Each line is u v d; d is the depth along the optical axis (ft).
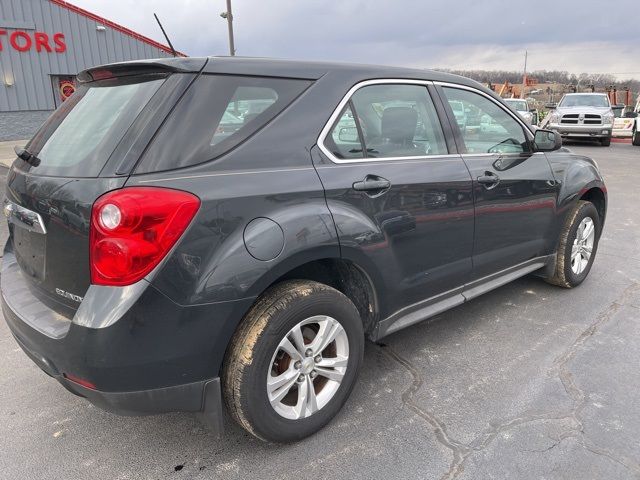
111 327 6.13
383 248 8.65
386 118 9.23
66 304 6.89
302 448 7.99
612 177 36.09
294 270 8.45
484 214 10.73
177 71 7.06
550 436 8.13
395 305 9.34
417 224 9.24
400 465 7.56
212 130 7.03
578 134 61.93
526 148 12.50
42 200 7.04
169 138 6.68
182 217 6.36
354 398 9.30
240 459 7.78
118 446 8.13
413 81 9.93
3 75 59.98
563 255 13.76
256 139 7.39
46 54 62.54
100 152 6.77
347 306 8.17
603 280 15.29
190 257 6.44
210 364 6.89
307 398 7.97
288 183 7.41
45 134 8.34
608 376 9.89
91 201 6.35
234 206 6.80
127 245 6.12
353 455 7.80
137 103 6.99
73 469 7.60
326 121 8.18
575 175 13.61
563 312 12.97
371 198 8.43
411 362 10.58
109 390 6.38
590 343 11.28
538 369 10.21
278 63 8.04
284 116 7.76
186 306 6.46
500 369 10.25
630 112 72.23
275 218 7.15
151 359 6.41
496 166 11.11
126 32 67.97
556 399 9.15
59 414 9.01
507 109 12.09
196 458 7.82
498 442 8.02
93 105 7.82
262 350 7.14
